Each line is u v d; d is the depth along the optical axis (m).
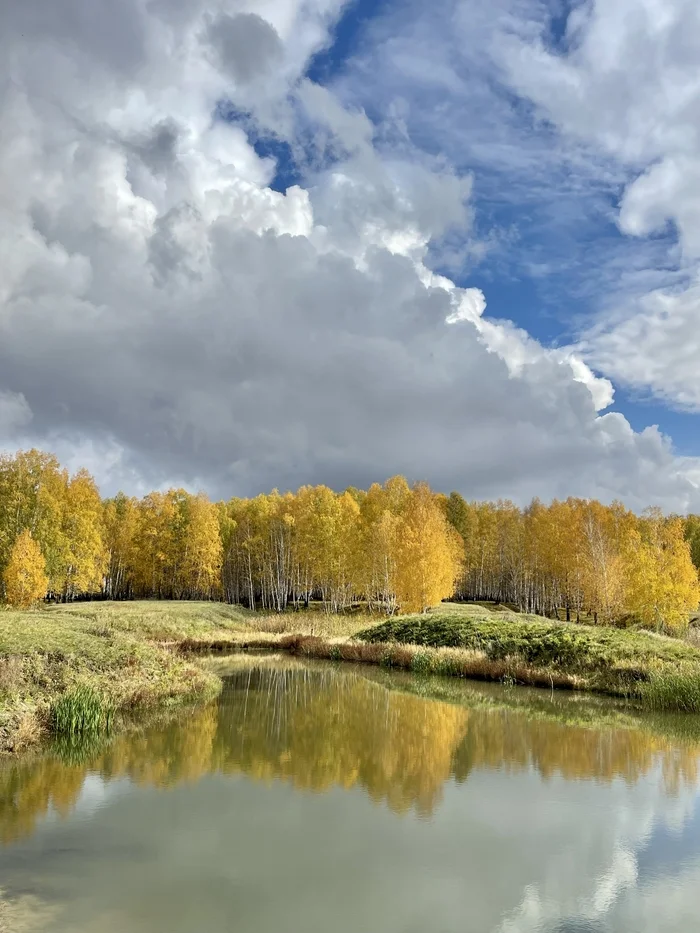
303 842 9.79
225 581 77.38
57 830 10.01
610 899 8.14
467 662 29.67
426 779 13.31
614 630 32.91
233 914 7.50
